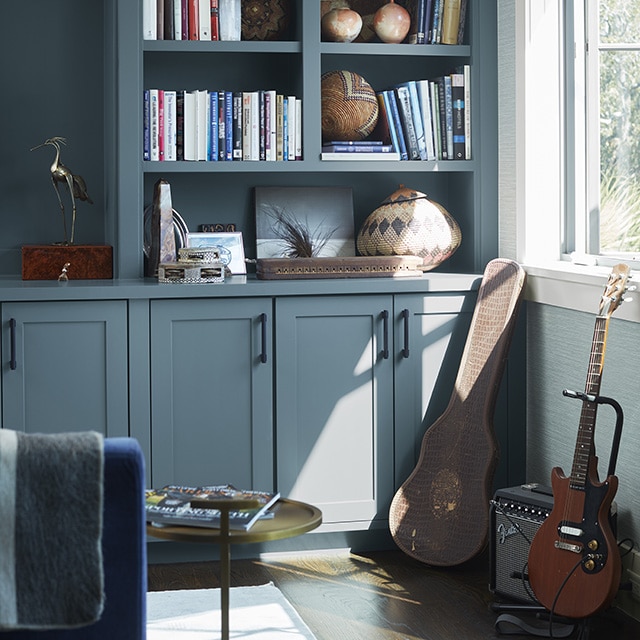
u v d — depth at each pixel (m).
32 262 3.88
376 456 3.86
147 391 3.67
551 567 3.05
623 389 3.31
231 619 3.20
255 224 4.27
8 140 4.20
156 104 3.89
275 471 3.79
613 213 3.65
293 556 3.86
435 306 3.89
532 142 3.89
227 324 3.72
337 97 4.09
